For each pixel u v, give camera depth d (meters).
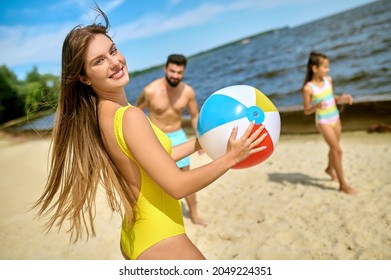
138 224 1.90
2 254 4.59
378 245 3.44
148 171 1.72
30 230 5.32
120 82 1.83
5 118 31.41
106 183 1.89
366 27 31.45
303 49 30.97
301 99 14.22
